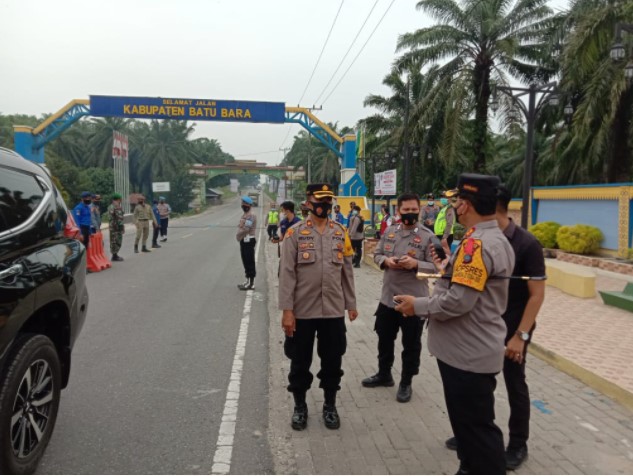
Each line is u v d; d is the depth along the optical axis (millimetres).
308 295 3994
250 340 6586
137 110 29031
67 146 59594
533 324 3377
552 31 17906
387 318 4738
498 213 3471
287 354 4125
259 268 13797
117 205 14695
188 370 5395
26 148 29141
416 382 5059
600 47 13109
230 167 81875
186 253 17391
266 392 4816
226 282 11297
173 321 7551
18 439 3105
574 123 14562
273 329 7148
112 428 3994
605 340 6133
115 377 5137
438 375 5266
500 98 19016
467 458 2812
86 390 4773
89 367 5426
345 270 4188
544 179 25922
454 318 2768
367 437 3887
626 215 12188
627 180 15766
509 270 2752
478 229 2754
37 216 3584
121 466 3436
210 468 3443
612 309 7965
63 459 3498
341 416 4270
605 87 13758
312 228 4082
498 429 2783
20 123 57562
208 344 6375
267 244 22109
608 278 11086
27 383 3156
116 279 11430
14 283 2955
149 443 3766
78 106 29500
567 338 6230
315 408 4445
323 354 4098
